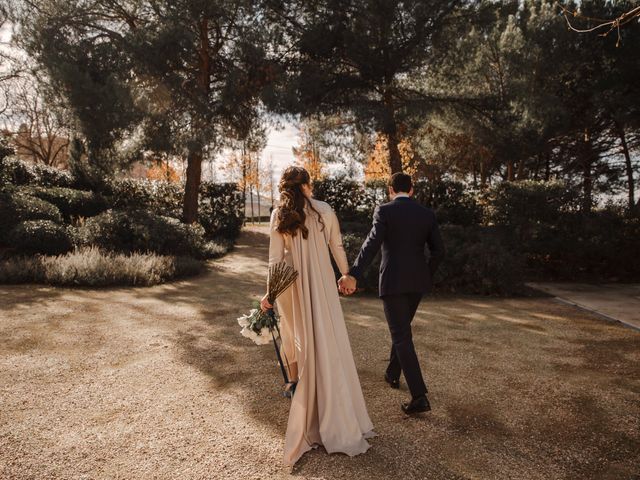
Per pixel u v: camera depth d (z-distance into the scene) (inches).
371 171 874.8
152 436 114.6
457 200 533.6
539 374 161.3
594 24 679.7
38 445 109.7
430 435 117.6
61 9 510.3
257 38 526.9
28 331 198.4
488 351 185.9
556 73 751.7
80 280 301.6
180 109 533.0
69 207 550.9
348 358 114.3
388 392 144.5
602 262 382.6
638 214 398.9
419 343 194.9
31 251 365.4
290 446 103.6
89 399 135.4
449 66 573.6
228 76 552.7
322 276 112.3
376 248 125.3
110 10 560.7
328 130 672.4
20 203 412.5
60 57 485.7
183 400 135.7
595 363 173.3
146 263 336.5
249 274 381.1
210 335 201.2
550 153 892.6
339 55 561.6
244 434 116.3
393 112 551.8
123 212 451.2
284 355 120.7
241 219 714.2
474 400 139.3
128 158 566.3
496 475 100.7
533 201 401.4
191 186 616.7
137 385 146.2
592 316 249.1
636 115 650.2
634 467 104.7
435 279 304.7
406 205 132.9
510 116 617.0
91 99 475.5
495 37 699.4
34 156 1102.4
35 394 137.9
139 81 523.5
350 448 107.2
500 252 314.3
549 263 397.1
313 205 114.7
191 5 510.9
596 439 117.0
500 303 281.3
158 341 190.9
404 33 532.4
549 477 100.3
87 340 189.8
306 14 571.8
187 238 446.6
